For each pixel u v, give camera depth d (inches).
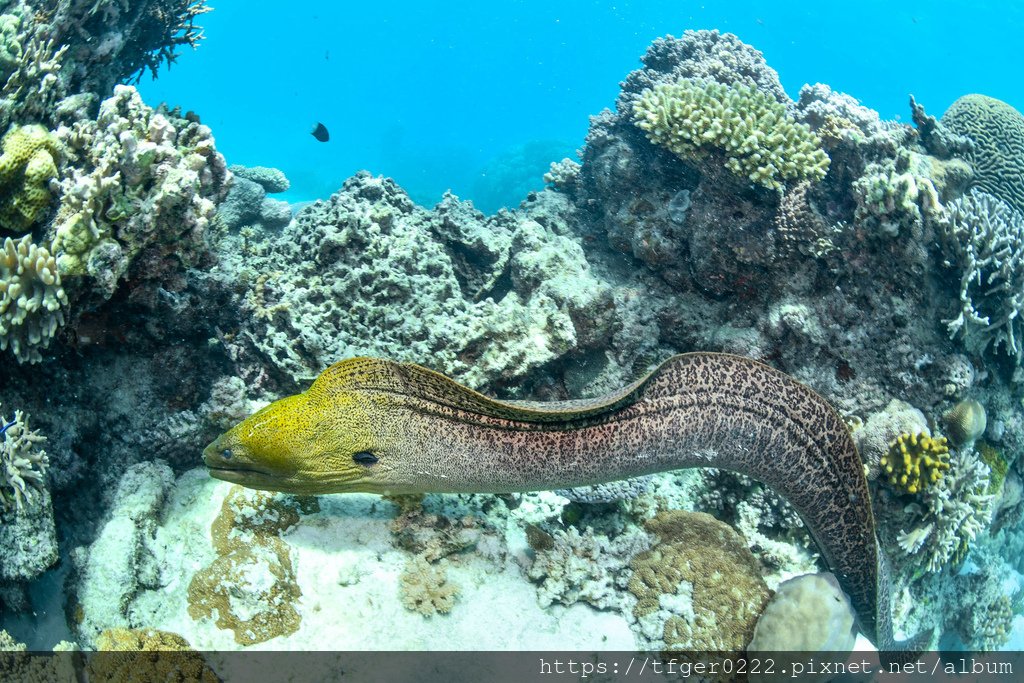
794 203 57.8
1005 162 67.1
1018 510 68.4
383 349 53.9
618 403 45.7
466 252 66.6
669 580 50.3
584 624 48.6
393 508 49.1
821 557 54.4
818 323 58.5
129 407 49.9
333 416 42.7
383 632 44.5
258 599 43.6
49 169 44.0
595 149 72.4
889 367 56.6
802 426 48.7
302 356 53.2
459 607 46.6
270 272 57.6
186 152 48.9
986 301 55.9
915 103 61.1
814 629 45.3
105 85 58.7
